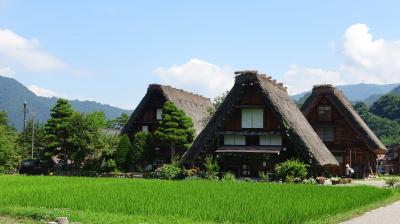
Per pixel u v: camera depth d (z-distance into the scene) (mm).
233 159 37562
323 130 50344
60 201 16531
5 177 33469
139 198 17688
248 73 37156
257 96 37875
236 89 37531
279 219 12680
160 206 15289
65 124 43531
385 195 21750
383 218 14656
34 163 44906
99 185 24781
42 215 13281
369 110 120750
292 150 36750
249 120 38156
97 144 42750
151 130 49469
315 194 20609
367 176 49406
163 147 46594
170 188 23031
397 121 111500
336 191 22641
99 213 13633
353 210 15898
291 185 26875
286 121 35438
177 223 12000
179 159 40844
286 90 44844
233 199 17688
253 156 37000
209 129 37688
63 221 11641
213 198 18016
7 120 70125
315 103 50406
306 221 12695
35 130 63750
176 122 42250
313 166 34500
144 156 42812
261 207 15125
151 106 49750
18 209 14133
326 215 14102
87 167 42562
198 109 54688
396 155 77938
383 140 100250
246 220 12648
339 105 49531
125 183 26766
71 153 42969
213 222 12367
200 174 35594
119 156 42438
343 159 49062
